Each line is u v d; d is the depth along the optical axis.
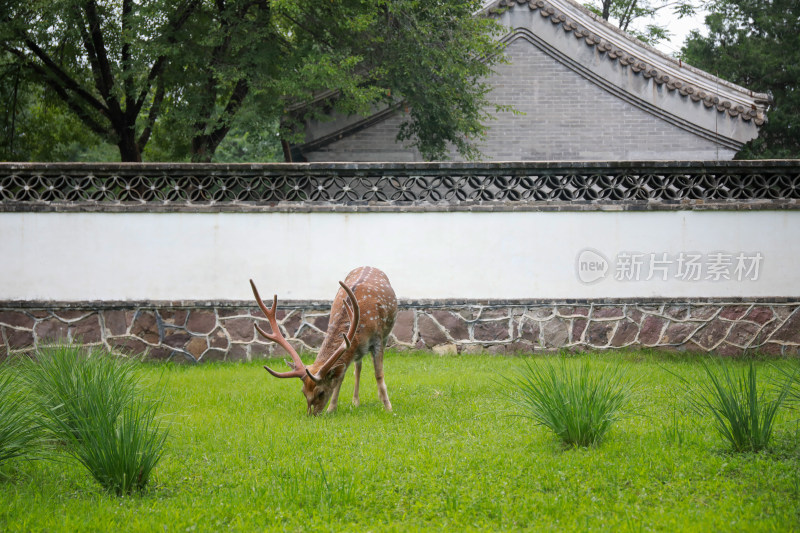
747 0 26.03
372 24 13.24
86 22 13.73
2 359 9.95
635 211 10.22
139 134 18.00
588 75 15.12
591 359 9.66
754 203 10.13
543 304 10.23
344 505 4.38
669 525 3.93
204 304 10.12
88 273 10.10
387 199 10.36
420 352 10.25
